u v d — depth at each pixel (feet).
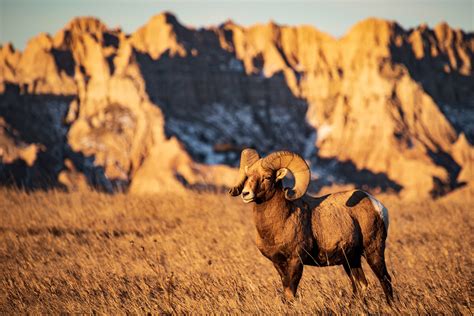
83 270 151.94
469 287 131.03
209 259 156.25
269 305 115.65
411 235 188.34
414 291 128.06
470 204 240.94
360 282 130.00
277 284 135.85
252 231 191.31
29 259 161.38
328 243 125.08
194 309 117.19
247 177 123.34
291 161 121.49
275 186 122.72
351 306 117.60
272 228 122.72
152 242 175.52
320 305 115.75
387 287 127.13
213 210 216.33
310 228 124.77
